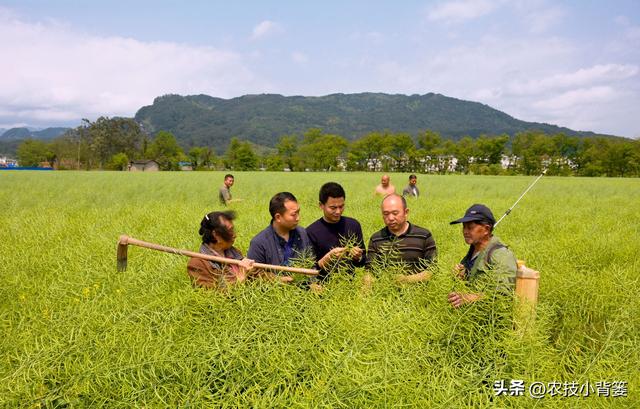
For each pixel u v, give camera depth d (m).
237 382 3.41
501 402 3.29
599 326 4.80
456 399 3.24
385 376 3.29
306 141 129.38
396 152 125.00
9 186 26.33
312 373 3.51
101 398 3.25
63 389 3.25
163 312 4.09
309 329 3.78
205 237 4.79
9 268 6.28
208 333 3.77
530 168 99.88
